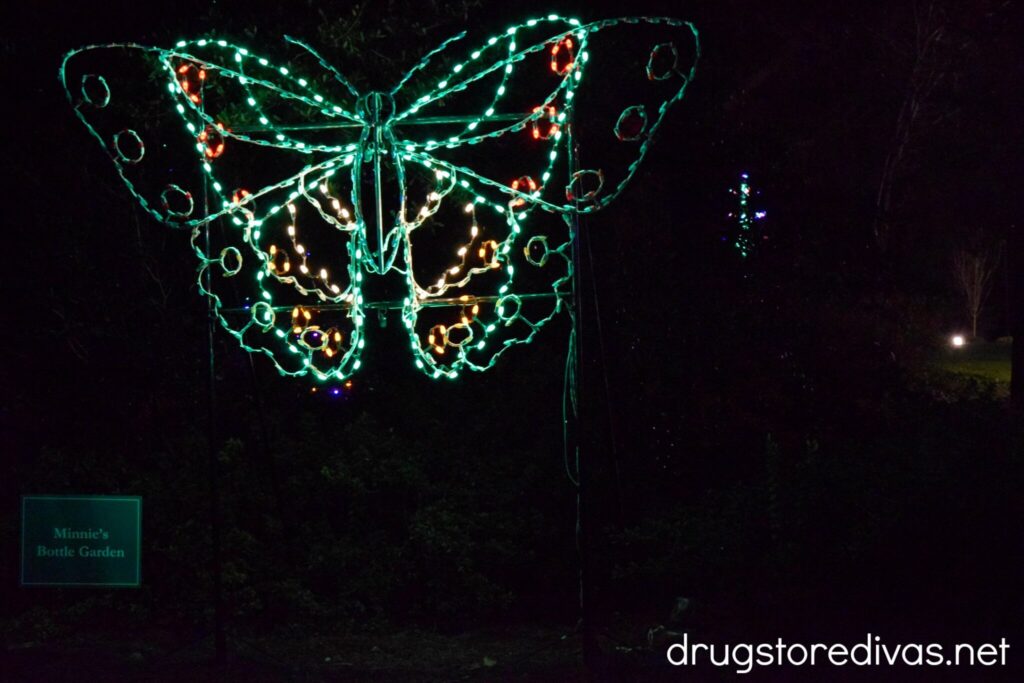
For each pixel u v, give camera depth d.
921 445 7.35
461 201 9.72
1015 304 11.96
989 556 6.61
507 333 10.09
